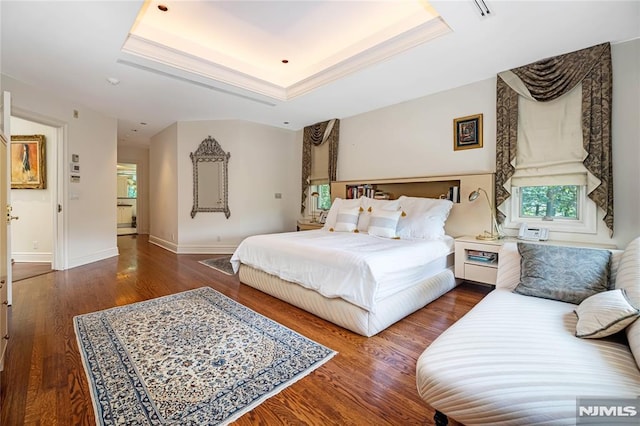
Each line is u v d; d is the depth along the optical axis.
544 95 2.91
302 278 2.60
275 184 5.80
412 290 2.56
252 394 1.52
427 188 3.97
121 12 2.17
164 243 5.91
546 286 1.86
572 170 2.80
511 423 1.00
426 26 2.55
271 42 3.17
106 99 4.03
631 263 1.61
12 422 1.32
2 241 1.83
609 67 2.57
